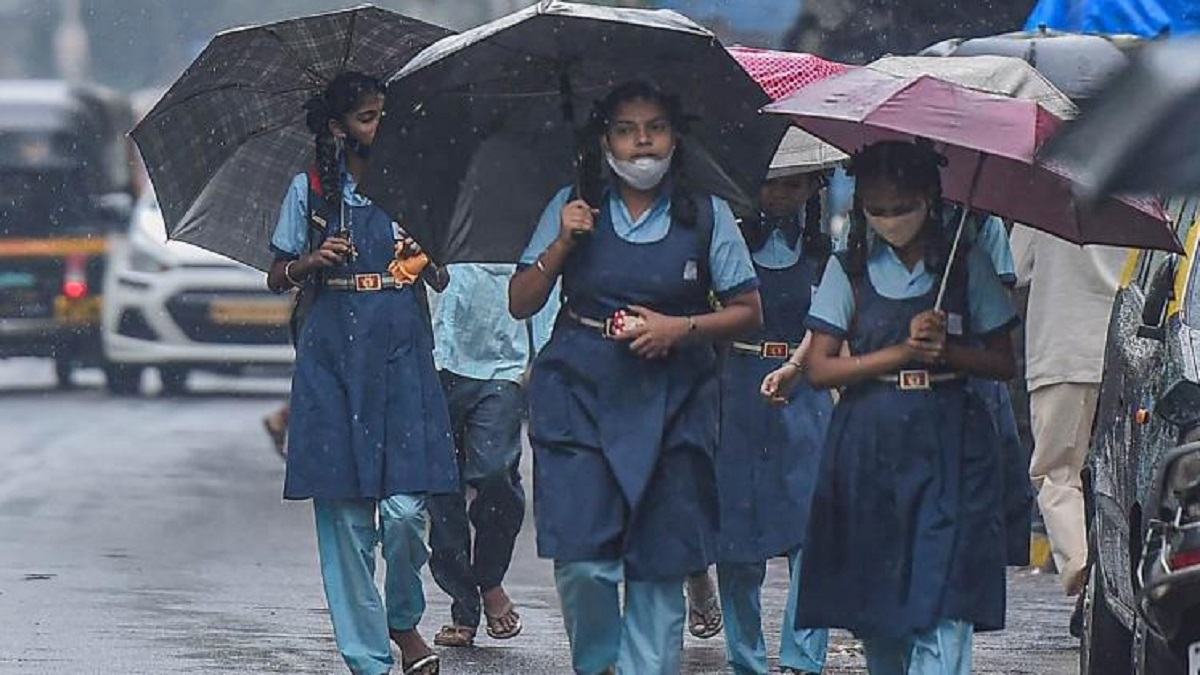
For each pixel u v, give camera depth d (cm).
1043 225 1569
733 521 1922
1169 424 1505
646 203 1575
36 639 2181
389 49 1864
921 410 1516
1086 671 1773
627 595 1577
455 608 2227
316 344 1814
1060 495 2259
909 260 1526
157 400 5150
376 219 1817
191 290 4925
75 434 4350
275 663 2066
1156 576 1414
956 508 1510
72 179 5469
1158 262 1734
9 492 3453
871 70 1562
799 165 1891
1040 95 1819
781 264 1959
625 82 1567
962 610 1501
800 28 3416
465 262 1695
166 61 11969
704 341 1561
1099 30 2417
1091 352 2236
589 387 1566
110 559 2770
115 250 5022
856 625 1521
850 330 1538
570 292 1583
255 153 1922
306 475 1798
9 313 5312
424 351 1828
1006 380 1536
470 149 1661
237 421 4634
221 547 2905
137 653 2109
